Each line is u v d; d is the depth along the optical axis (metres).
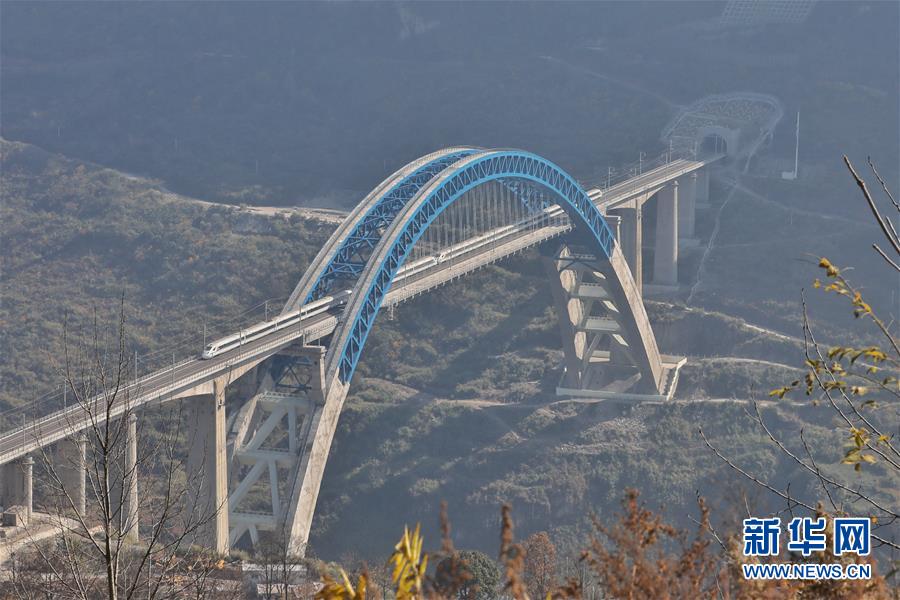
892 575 25.06
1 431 191.75
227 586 92.50
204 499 144.25
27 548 101.81
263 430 162.50
